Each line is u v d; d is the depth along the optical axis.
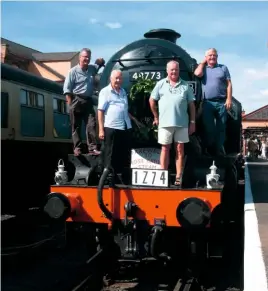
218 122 6.38
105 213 5.52
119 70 6.31
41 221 9.18
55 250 7.57
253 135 35.31
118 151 6.15
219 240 5.88
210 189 5.38
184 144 6.07
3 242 7.84
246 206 7.20
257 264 4.25
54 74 38.75
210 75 6.32
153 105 5.89
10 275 6.25
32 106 9.94
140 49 6.50
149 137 6.34
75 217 5.77
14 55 36.12
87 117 6.84
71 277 6.01
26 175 9.76
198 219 5.26
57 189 5.84
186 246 5.99
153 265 6.62
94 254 6.29
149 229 5.58
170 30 7.03
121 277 6.16
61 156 11.59
